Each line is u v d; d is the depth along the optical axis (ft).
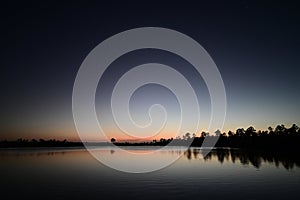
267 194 92.94
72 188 105.29
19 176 140.15
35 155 329.11
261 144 511.40
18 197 91.66
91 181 122.21
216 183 114.83
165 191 98.43
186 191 98.17
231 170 160.15
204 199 86.38
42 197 91.09
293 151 378.32
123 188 104.68
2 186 111.04
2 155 333.01
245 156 282.36
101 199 87.35
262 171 153.89
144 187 106.63
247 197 88.89
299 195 91.45
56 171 160.04
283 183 113.60
